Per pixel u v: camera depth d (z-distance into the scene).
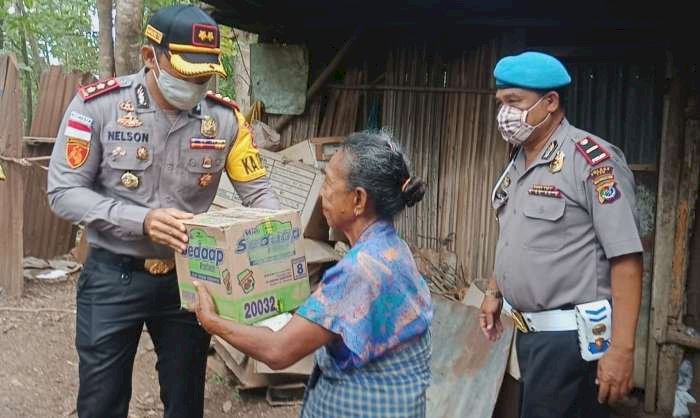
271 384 3.95
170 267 2.54
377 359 1.76
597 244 2.33
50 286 5.55
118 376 2.59
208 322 1.89
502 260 2.54
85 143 2.37
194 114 2.49
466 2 3.94
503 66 2.44
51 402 3.76
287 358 1.72
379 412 1.76
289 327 1.72
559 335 2.38
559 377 2.40
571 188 2.33
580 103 4.20
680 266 3.94
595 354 2.32
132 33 5.53
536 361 2.45
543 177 2.40
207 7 4.42
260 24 4.64
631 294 2.24
